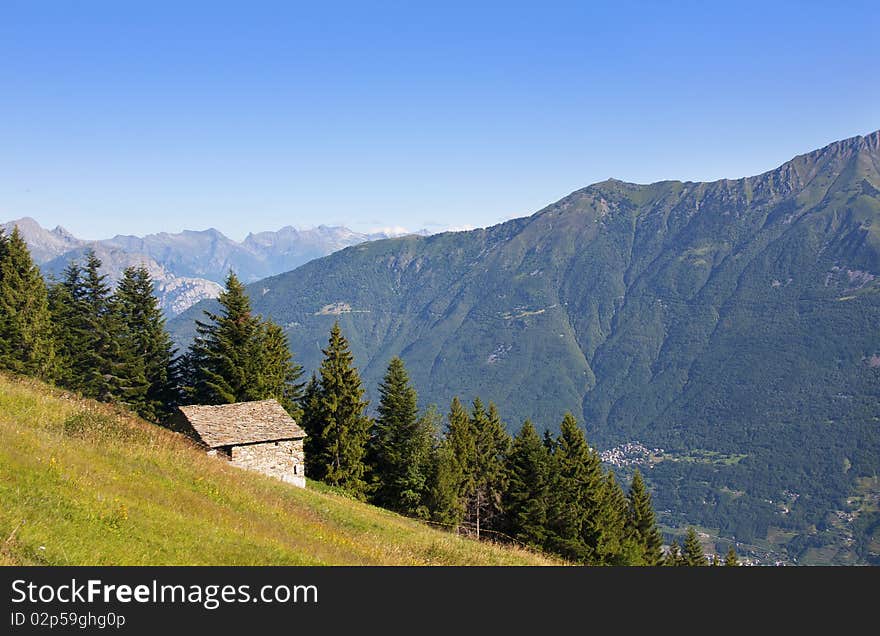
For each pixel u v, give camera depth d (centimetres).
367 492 6744
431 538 3706
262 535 2220
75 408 3175
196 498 2397
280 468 4709
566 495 6550
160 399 7406
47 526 1602
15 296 6456
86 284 7444
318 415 6556
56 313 7219
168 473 2619
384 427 6838
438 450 6794
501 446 7981
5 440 2136
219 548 1900
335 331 6538
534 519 6419
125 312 7456
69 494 1848
